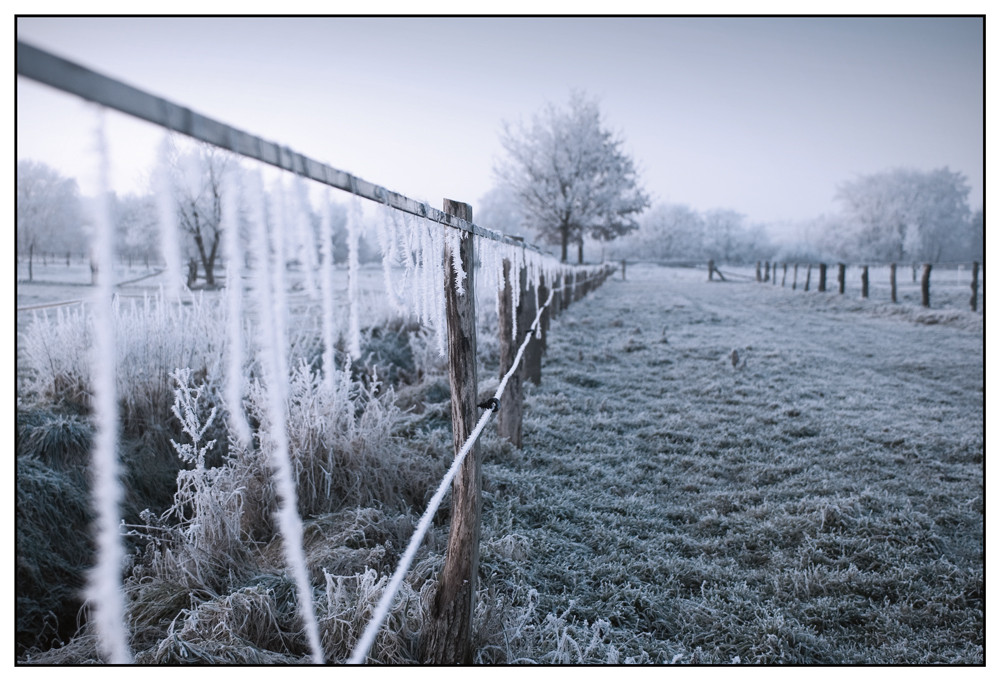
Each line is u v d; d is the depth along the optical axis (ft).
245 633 6.45
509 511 10.55
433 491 10.98
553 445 14.55
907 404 19.54
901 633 8.05
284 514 3.38
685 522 11.12
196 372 13.57
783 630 7.83
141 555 9.04
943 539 10.36
